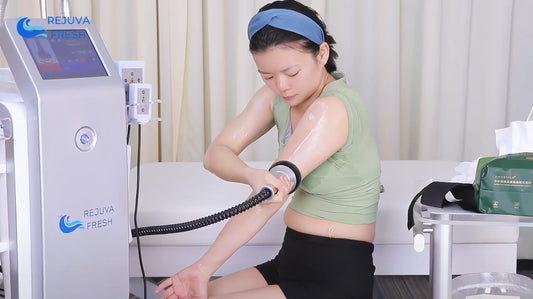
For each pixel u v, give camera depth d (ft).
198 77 10.71
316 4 10.46
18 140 4.45
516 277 6.71
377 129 10.98
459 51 10.78
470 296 6.41
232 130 6.17
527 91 11.09
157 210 7.58
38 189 4.46
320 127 5.35
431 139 10.91
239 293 5.56
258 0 10.54
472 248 7.88
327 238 5.69
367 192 5.73
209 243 7.70
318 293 5.59
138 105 5.05
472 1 10.78
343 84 5.74
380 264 7.87
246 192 8.16
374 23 10.71
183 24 10.53
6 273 4.76
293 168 5.25
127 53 10.62
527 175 5.09
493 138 11.03
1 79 5.38
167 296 5.55
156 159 10.91
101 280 4.78
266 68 5.45
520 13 10.90
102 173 4.67
